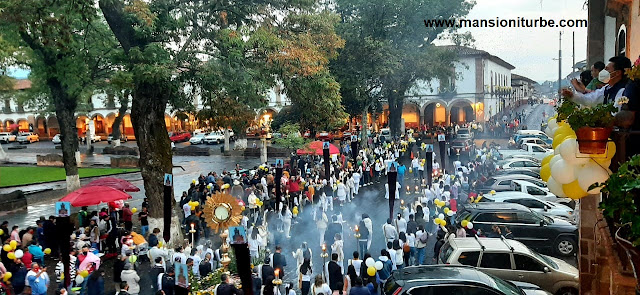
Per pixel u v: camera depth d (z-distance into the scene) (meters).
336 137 56.47
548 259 12.30
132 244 14.72
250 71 18.34
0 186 31.30
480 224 15.49
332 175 26.44
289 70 19.19
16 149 59.44
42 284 12.40
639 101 4.15
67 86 28.08
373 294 10.93
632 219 2.99
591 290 6.73
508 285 9.34
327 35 20.78
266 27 19.11
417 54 39.53
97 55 28.94
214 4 18.94
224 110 20.30
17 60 29.06
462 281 8.95
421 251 14.68
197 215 19.64
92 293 11.94
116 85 16.83
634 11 9.30
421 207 16.92
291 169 28.27
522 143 35.88
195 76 17.98
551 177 4.89
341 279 12.17
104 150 51.34
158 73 16.36
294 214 18.23
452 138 44.78
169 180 14.29
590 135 3.95
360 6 38.44
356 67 37.88
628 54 9.77
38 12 16.62
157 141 18.50
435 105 62.34
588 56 10.24
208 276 12.98
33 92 32.22
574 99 5.17
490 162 27.19
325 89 20.91
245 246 7.46
